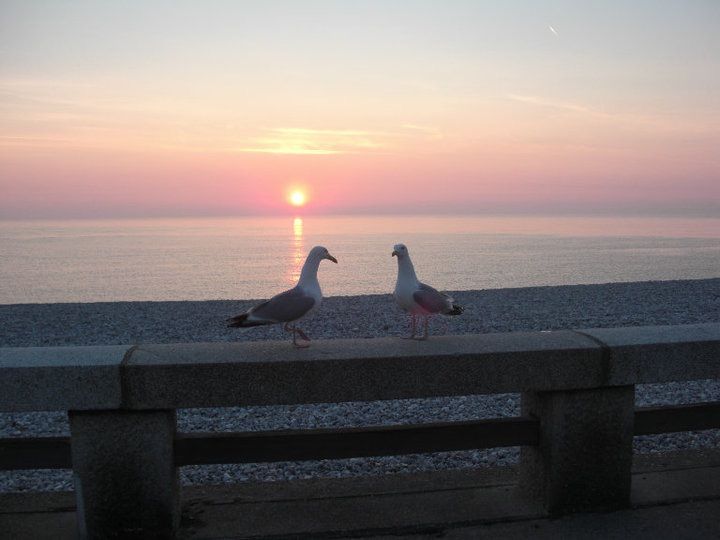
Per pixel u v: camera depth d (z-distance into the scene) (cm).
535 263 5925
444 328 1502
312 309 378
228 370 343
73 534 354
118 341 1430
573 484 372
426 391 356
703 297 1958
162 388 340
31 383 335
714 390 869
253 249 9556
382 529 358
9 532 356
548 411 368
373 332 1459
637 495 388
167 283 4478
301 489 398
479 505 380
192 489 400
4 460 347
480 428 371
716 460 429
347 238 13775
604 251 7750
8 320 1684
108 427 343
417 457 597
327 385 350
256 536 352
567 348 364
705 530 356
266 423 759
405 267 401
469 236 13538
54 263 6550
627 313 1700
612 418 373
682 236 12281
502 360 360
